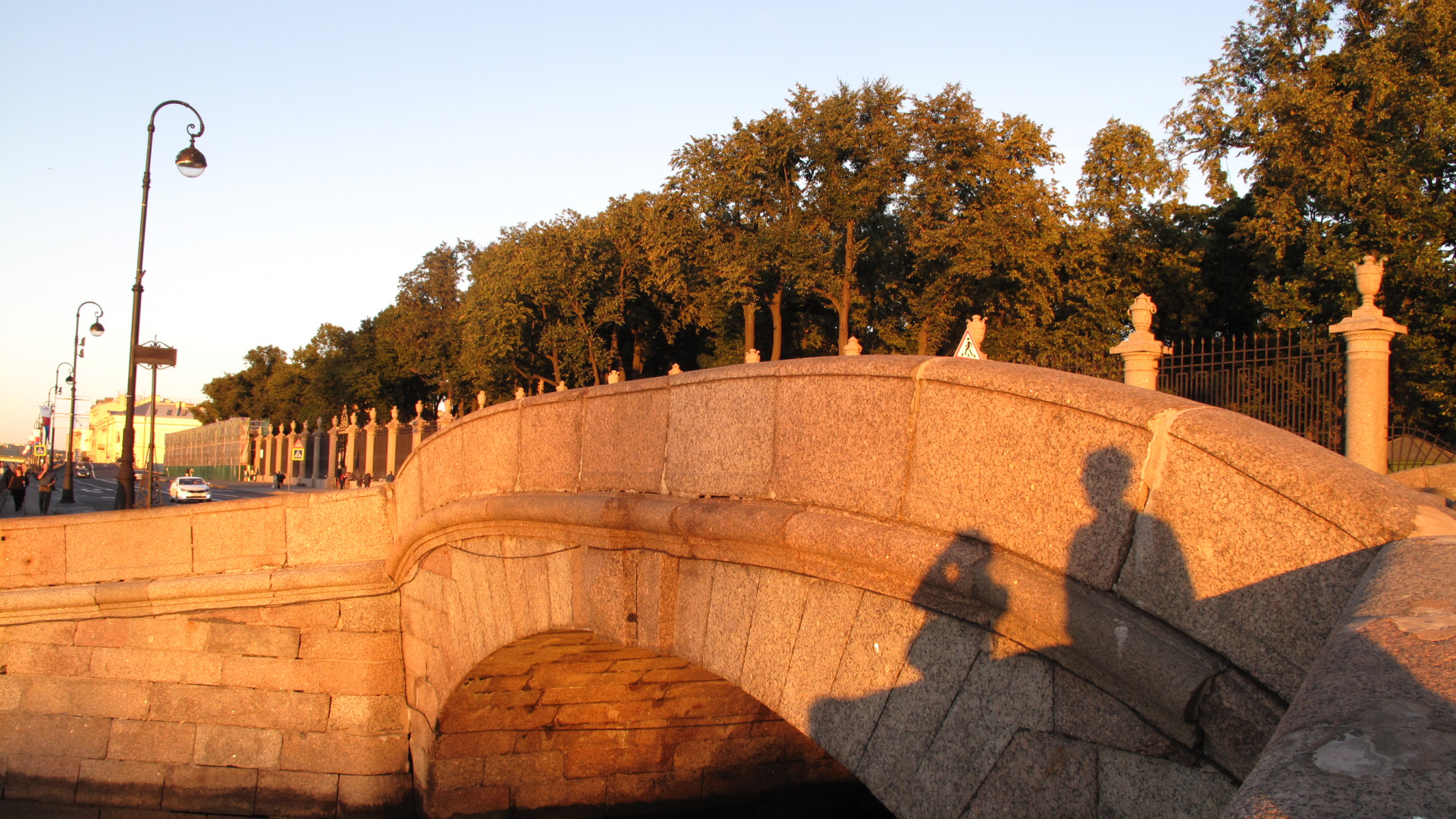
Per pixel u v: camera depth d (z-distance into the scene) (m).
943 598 3.84
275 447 67.94
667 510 5.50
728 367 5.46
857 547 4.15
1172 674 2.88
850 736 4.32
